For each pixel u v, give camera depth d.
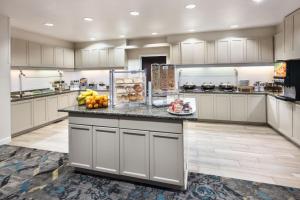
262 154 3.50
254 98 5.39
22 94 5.18
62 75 7.09
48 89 6.39
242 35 5.55
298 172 2.84
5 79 4.07
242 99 5.50
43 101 5.45
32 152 3.67
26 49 5.20
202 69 6.27
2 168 3.03
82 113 2.66
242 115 5.52
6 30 4.06
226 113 5.66
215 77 6.18
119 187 2.49
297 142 3.71
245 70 5.95
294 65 3.99
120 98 2.79
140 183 2.57
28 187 2.51
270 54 5.38
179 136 2.26
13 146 3.98
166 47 6.66
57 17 4.17
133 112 2.46
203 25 4.99
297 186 2.49
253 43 5.49
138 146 2.45
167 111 2.48
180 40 6.05
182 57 6.05
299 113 3.62
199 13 4.02
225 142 4.14
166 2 3.41
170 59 6.23
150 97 2.90
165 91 2.85
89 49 7.08
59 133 4.91
